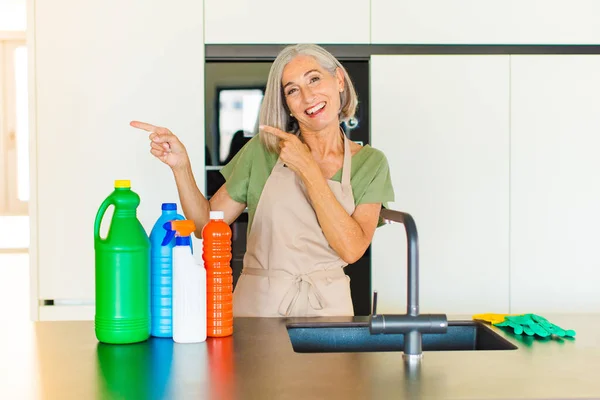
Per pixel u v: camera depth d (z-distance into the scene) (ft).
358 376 3.70
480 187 9.08
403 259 9.01
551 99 9.13
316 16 8.84
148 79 8.71
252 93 8.87
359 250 5.74
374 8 8.91
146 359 4.04
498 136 9.09
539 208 9.16
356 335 5.20
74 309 8.73
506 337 4.73
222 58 8.81
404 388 3.49
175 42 8.71
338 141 6.30
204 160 8.81
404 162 9.00
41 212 8.68
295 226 5.98
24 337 4.65
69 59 8.63
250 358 4.05
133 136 8.71
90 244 8.71
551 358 4.12
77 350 4.28
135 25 8.68
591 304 9.25
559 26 9.14
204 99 8.82
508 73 9.09
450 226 9.07
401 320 4.03
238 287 6.14
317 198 5.57
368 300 9.00
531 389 3.48
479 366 3.92
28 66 8.61
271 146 6.24
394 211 4.38
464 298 9.11
